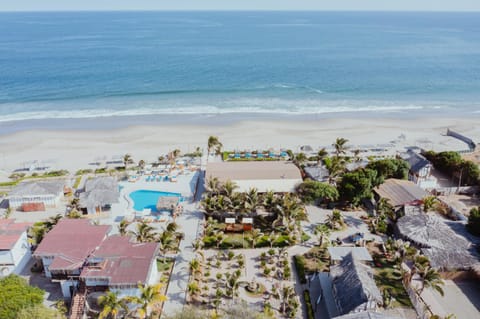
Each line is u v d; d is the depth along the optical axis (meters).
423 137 84.00
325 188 54.22
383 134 86.81
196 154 73.94
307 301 37.09
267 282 40.19
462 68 157.88
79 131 88.19
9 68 153.25
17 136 84.88
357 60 176.12
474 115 101.25
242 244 46.59
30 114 99.62
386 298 35.94
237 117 98.44
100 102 109.94
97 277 35.22
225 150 76.81
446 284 39.97
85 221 44.94
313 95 118.88
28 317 31.09
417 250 40.34
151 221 51.53
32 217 53.59
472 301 37.59
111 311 32.38
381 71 151.50
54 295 38.66
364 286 33.59
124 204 56.34
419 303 36.31
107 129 89.50
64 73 144.50
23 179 64.62
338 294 34.97
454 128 90.94
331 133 87.31
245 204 50.56
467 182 60.94
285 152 73.19
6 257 41.94
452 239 42.78
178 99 113.31
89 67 156.62
